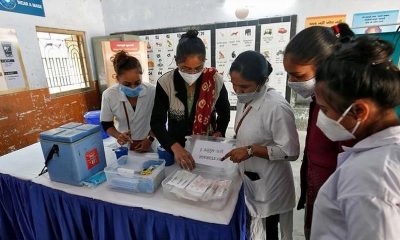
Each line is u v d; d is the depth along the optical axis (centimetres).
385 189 44
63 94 343
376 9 279
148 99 175
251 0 322
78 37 365
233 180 114
